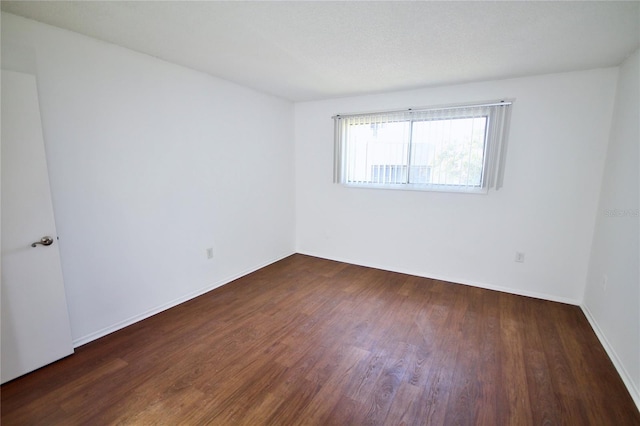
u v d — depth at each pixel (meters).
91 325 2.34
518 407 1.72
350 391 1.84
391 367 2.06
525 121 2.97
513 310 2.87
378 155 3.79
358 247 4.15
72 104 2.10
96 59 2.20
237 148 3.48
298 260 4.36
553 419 1.64
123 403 1.74
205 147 3.10
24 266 1.89
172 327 2.55
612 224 2.38
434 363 2.11
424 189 3.55
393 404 1.74
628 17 1.74
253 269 3.91
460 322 2.65
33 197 1.90
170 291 2.90
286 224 4.46
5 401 1.73
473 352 2.23
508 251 3.23
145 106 2.54
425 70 2.77
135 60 2.43
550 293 3.09
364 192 3.98
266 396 1.80
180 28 1.99
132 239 2.55
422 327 2.57
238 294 3.22
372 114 3.73
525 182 3.05
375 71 2.82
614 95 2.62
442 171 3.42
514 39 2.07
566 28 1.90
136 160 2.52
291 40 2.15
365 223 4.05
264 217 4.01
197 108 2.96
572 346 2.30
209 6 1.70
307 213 4.53
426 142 3.46
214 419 1.64
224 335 2.44
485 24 1.86
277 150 4.11
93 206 2.27
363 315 2.78
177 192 2.87
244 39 2.15
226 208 3.42
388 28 1.94
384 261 3.98
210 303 3.00
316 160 4.30
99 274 2.35
